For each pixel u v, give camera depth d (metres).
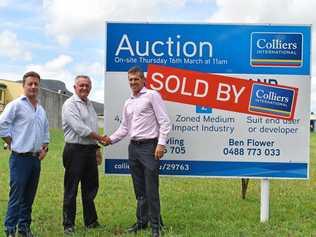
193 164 8.47
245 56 8.37
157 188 7.54
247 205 10.24
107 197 11.06
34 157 7.36
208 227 8.24
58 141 29.70
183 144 8.45
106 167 8.46
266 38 8.37
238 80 8.38
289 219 8.95
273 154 8.45
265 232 7.88
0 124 7.10
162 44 8.39
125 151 8.44
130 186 12.54
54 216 9.15
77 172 7.77
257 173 8.47
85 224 8.21
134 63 8.40
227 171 8.46
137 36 8.38
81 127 7.59
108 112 8.40
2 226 8.26
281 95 8.38
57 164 17.47
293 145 8.44
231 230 7.98
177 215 9.23
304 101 8.39
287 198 11.16
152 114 7.56
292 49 8.36
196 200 10.79
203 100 8.41
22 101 7.27
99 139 7.75
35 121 7.30
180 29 8.38
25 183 7.32
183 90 8.41
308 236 7.72
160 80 8.41
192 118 8.42
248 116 8.41
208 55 8.38
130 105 7.66
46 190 11.91
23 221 7.53
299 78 8.38
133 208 9.90
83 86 7.65
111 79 8.41
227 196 11.31
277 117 8.41
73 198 7.83
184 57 8.39
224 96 8.41
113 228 8.20
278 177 8.47
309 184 13.34
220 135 8.44
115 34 8.39
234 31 8.37
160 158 7.79
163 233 7.71
